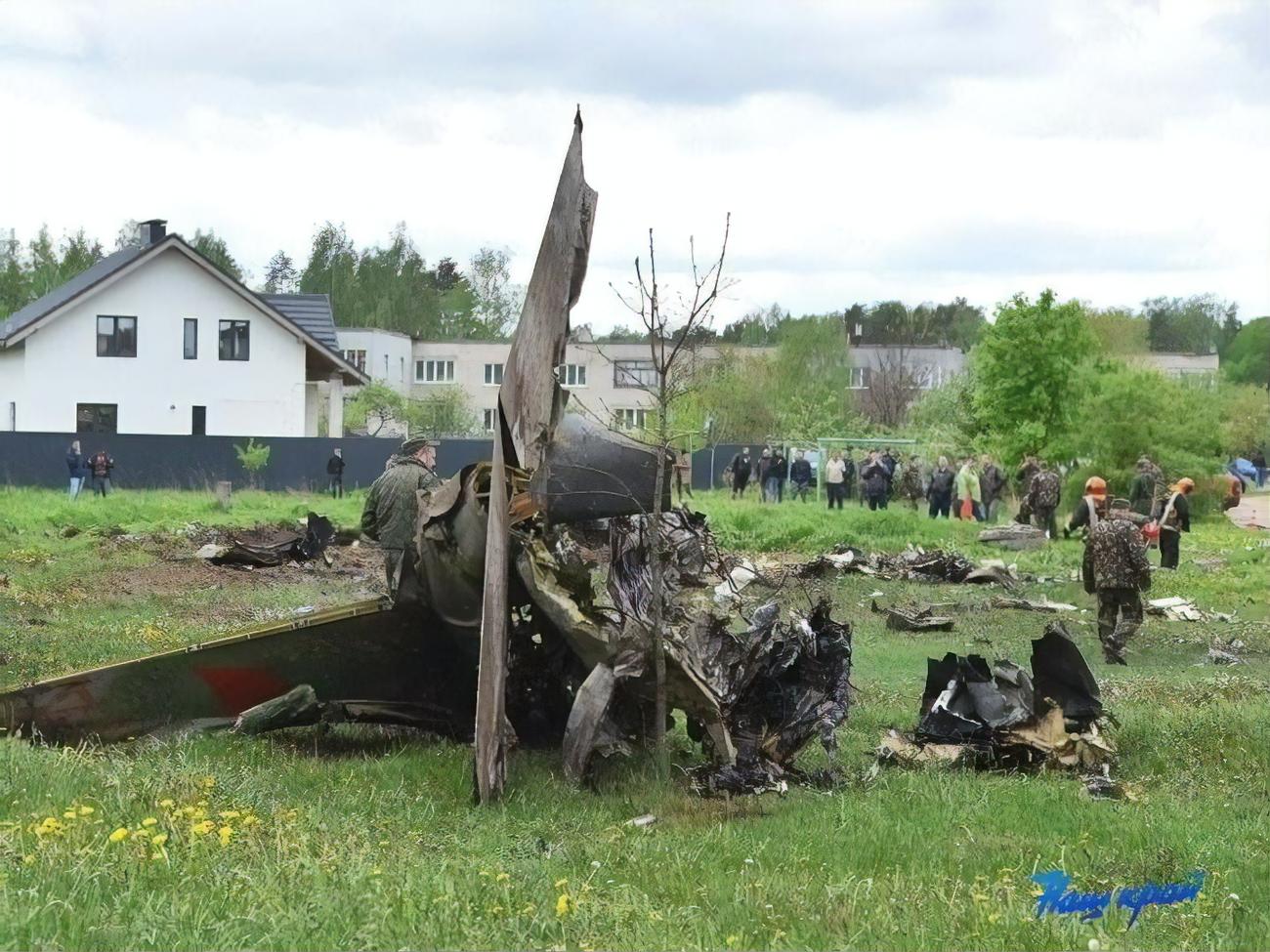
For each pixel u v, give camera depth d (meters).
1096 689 12.40
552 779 10.91
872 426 77.94
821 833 9.53
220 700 12.36
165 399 62.84
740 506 39.25
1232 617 24.92
